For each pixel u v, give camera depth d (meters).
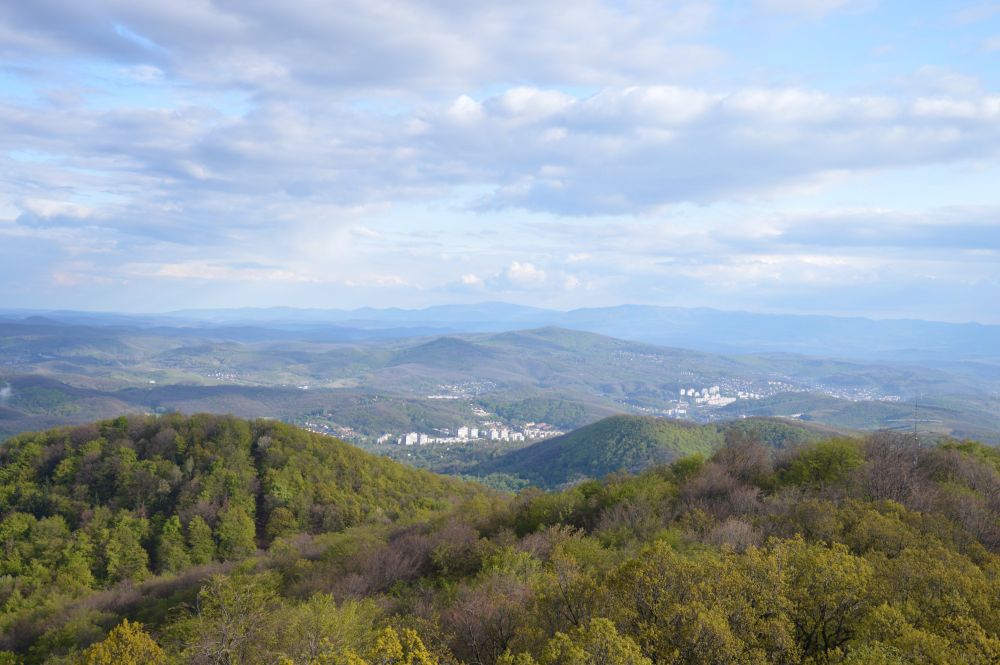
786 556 25.77
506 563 37.06
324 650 24.42
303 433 105.94
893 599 23.33
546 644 22.48
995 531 35.62
